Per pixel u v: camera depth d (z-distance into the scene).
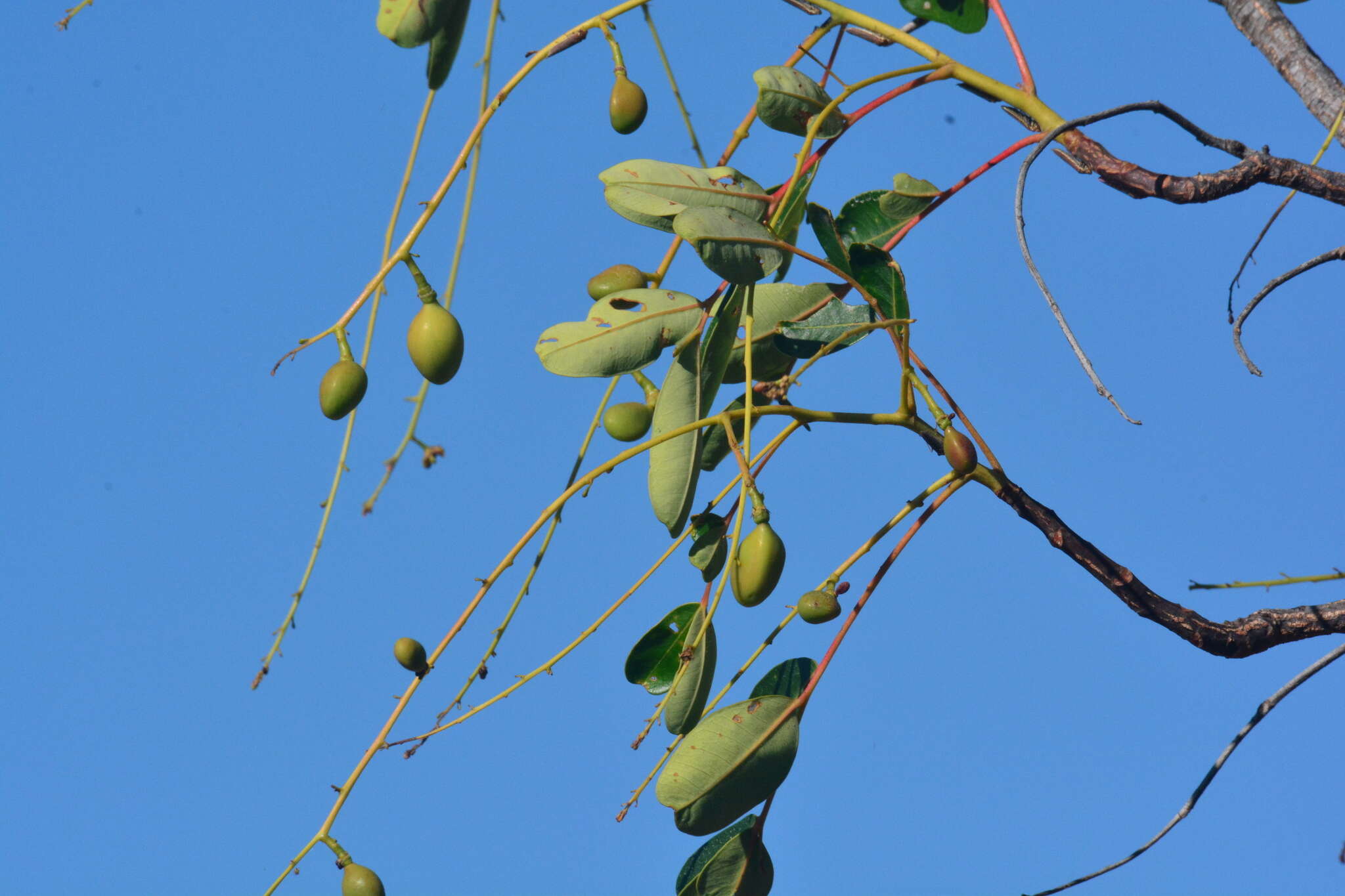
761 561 1.36
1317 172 1.38
